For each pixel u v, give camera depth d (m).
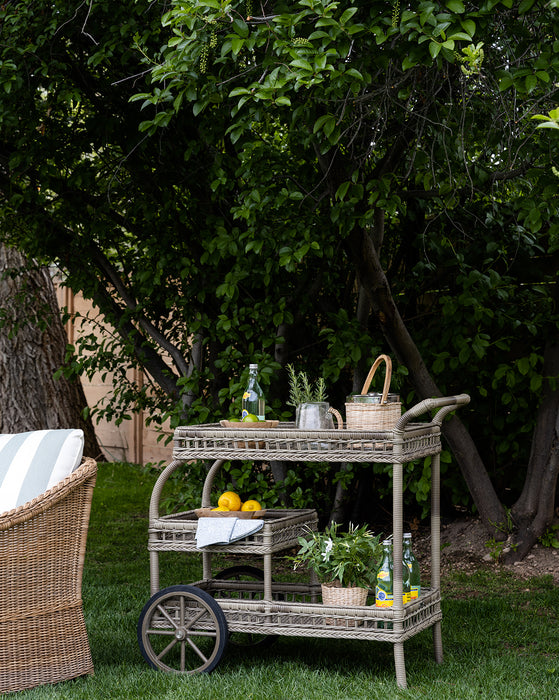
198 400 5.31
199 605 3.41
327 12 2.80
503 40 3.55
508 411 5.56
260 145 4.08
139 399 5.77
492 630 3.78
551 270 5.47
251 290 5.46
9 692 2.97
